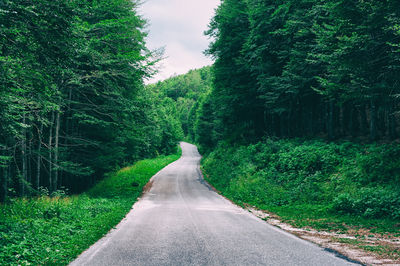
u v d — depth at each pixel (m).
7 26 7.20
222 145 37.34
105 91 18.20
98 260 5.58
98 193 20.42
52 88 9.87
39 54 8.32
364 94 13.16
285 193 15.76
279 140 24.70
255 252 6.07
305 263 5.27
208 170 34.41
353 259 5.50
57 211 9.95
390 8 10.56
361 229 8.83
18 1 7.02
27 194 16.25
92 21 17.42
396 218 9.72
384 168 12.98
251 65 24.95
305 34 18.06
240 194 18.16
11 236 6.47
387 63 12.48
